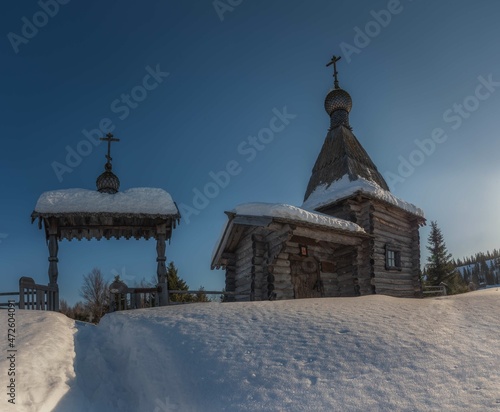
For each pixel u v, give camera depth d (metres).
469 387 4.32
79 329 7.89
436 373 4.66
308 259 13.91
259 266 12.92
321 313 7.28
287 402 4.31
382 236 16.70
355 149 20.58
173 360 5.59
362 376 4.70
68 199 12.52
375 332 6.01
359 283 14.33
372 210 16.06
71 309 28.16
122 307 12.06
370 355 5.20
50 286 11.98
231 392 4.63
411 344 5.50
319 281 14.08
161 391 5.11
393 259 17.17
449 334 5.86
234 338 6.08
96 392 5.52
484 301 8.01
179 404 4.71
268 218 11.74
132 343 6.64
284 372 4.91
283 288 12.66
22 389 4.82
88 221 13.41
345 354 5.27
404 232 18.34
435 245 51.75
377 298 9.44
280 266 12.78
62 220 13.11
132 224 13.66
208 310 7.95
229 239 14.34
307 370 4.92
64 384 5.34
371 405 4.14
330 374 4.79
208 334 6.31
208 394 4.69
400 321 6.59
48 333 6.79
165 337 6.36
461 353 5.15
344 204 16.44
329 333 6.05
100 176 15.34
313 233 12.79
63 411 4.89
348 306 7.94
